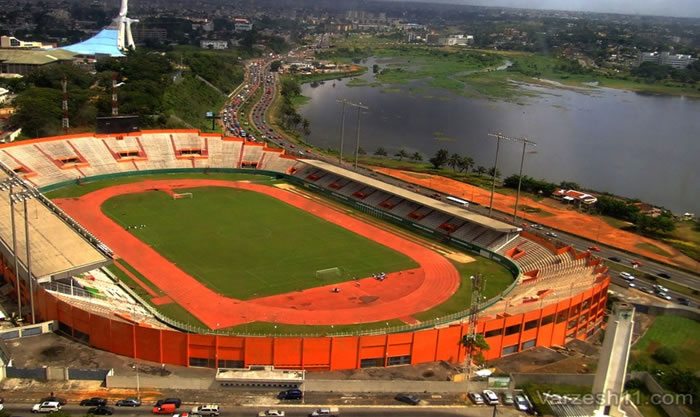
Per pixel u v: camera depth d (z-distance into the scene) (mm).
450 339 135875
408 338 132500
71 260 153375
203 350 127750
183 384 120562
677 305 181875
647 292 192875
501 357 141500
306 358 128875
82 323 133250
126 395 117125
